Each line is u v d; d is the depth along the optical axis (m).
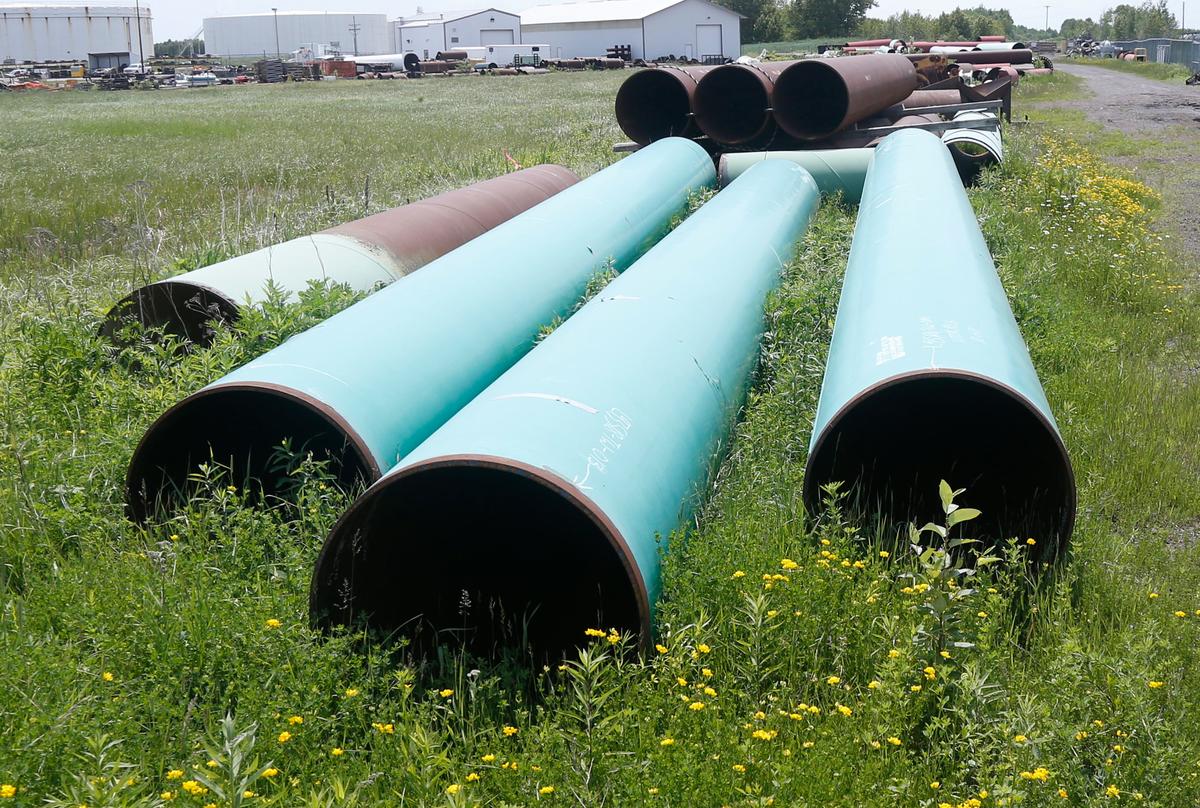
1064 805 3.26
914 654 3.90
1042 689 3.90
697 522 4.77
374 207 12.68
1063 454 4.45
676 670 3.77
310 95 47.56
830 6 126.56
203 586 4.37
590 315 5.80
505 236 7.71
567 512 5.09
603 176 10.39
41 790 3.25
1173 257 11.42
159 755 3.53
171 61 96.19
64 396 6.33
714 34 93.81
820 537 4.82
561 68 76.56
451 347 5.75
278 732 3.57
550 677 4.13
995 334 5.20
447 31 99.25
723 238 7.87
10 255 11.48
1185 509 5.67
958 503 5.52
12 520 5.15
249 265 7.04
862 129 15.76
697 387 5.40
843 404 4.78
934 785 3.32
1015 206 12.78
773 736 3.49
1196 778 3.46
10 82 65.00
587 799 3.26
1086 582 4.68
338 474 5.43
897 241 7.08
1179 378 7.57
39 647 3.81
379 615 4.36
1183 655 4.20
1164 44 70.75
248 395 5.46
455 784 3.22
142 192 15.12
